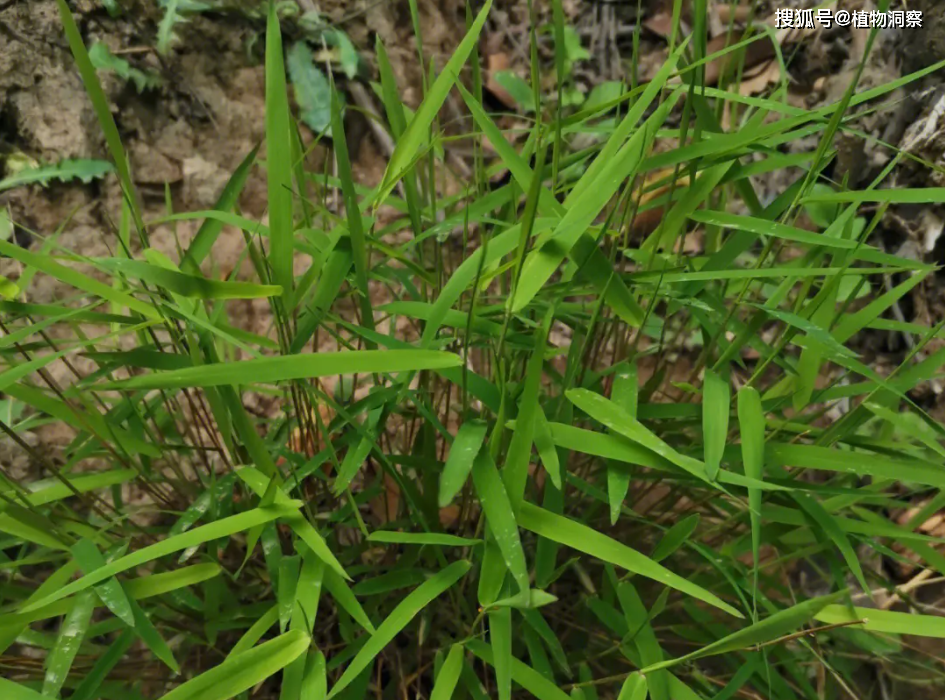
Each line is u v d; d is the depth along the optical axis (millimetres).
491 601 247
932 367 301
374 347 308
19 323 365
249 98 517
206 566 260
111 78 477
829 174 495
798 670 311
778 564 343
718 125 310
